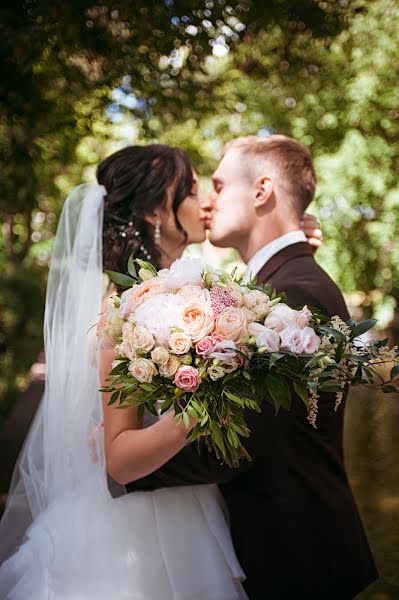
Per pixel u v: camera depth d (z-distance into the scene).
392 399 5.38
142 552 2.01
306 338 1.52
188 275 1.67
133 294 1.67
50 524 2.07
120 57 4.34
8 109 4.49
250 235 2.54
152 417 2.11
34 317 10.75
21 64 3.92
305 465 2.15
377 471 4.78
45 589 2.02
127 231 2.35
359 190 10.18
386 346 1.59
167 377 1.59
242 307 1.62
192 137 9.86
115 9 4.00
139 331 1.58
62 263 2.19
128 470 1.91
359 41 8.39
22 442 5.40
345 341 1.57
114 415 1.96
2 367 8.99
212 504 2.12
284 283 2.27
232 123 9.90
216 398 1.61
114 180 2.39
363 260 10.77
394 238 10.45
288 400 1.59
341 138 9.99
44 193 8.35
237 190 2.53
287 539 2.10
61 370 2.09
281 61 5.64
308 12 4.33
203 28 4.34
